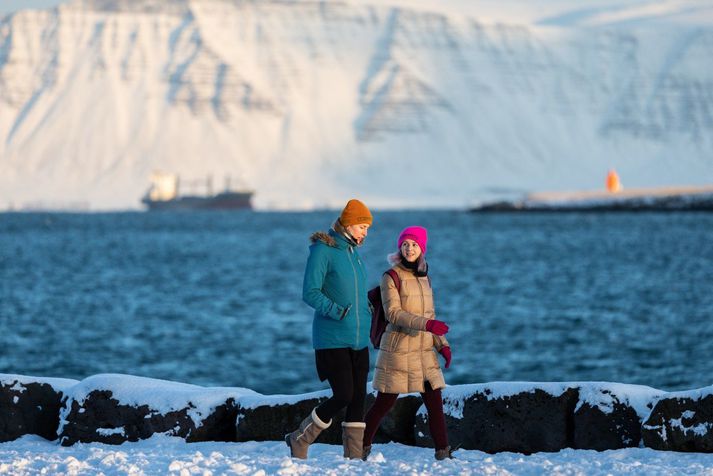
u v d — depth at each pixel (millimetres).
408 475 28797
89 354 110750
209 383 93688
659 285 191375
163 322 141375
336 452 34219
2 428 37750
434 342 32719
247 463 30594
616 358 101938
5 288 199375
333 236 31938
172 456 32000
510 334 123312
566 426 33469
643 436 32094
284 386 92250
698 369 93812
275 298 178750
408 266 31891
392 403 32438
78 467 29984
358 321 31625
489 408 34219
